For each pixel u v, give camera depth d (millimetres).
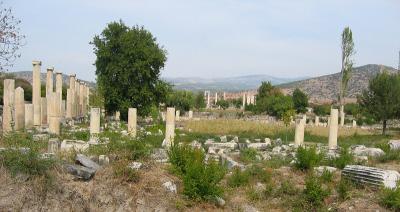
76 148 12766
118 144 12305
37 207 9508
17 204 9414
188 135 27516
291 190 11969
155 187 10469
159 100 42688
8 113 21219
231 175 13445
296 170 14203
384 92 38375
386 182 11961
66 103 34969
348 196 11422
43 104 28109
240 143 23516
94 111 19703
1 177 9680
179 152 12047
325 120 61000
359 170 12711
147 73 39562
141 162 11781
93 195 9914
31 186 9672
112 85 39906
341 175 13297
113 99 39438
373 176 12172
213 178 10836
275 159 16438
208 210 10453
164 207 10055
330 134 22859
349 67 50656
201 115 67438
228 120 50969
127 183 10398
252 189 12148
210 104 115438
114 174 10477
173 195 10453
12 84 21656
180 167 11602
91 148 12656
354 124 56094
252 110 72375
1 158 9961
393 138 34031
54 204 9641
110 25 40219
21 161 9891
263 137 30672
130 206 9914
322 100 112312
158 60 40719
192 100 72812
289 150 21156
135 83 39875
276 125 42344
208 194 10664
